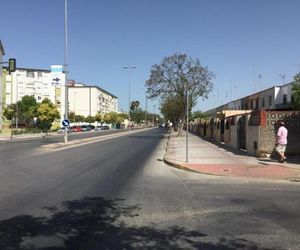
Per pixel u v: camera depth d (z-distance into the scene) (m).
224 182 14.55
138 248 6.89
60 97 133.25
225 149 29.50
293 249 6.84
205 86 55.72
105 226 8.29
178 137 54.31
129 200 11.03
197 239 7.41
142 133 77.69
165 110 85.25
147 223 8.55
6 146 37.19
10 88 135.50
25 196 11.58
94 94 168.75
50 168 18.67
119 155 26.30
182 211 9.68
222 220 8.82
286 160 20.69
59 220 8.78
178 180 15.03
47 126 83.38
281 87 58.50
